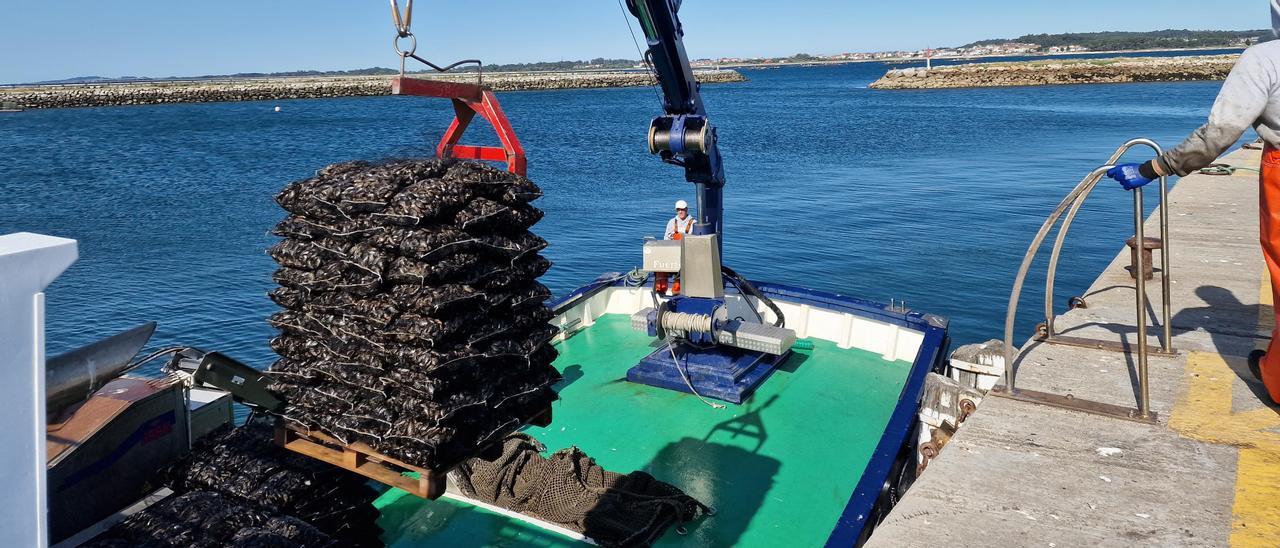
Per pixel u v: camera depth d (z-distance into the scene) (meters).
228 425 5.03
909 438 5.84
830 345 8.98
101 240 22.67
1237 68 2.96
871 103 96.56
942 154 42.56
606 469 6.39
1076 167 36.06
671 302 8.10
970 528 2.89
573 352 9.02
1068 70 114.06
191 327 15.42
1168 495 3.02
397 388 3.13
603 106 103.00
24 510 1.55
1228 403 3.72
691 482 6.13
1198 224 8.38
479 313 3.23
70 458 3.99
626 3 7.29
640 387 7.96
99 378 3.42
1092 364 4.33
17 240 1.51
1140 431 3.52
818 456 6.50
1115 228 23.02
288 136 59.00
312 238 3.37
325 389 3.30
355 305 3.15
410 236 3.02
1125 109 68.81
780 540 5.36
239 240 22.84
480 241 3.22
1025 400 3.89
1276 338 3.36
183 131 63.91
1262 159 3.11
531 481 5.64
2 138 57.47
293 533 3.75
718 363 7.89
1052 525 2.88
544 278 18.95
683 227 9.00
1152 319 5.16
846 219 25.44
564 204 29.09
